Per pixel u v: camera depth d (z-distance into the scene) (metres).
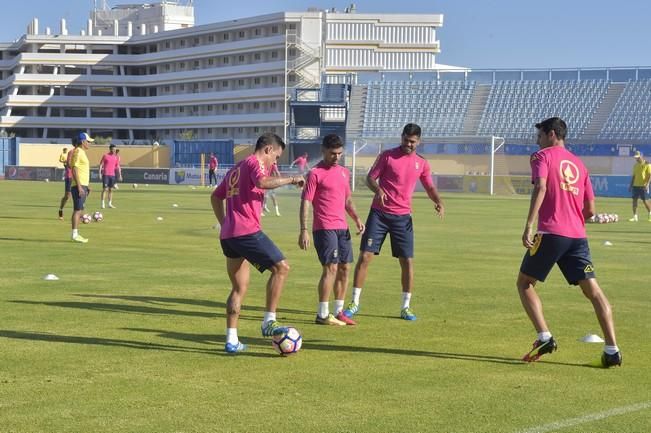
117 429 6.40
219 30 109.00
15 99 118.06
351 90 77.62
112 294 12.90
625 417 6.86
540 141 8.96
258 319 11.12
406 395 7.48
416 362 8.78
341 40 104.12
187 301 12.40
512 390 7.69
